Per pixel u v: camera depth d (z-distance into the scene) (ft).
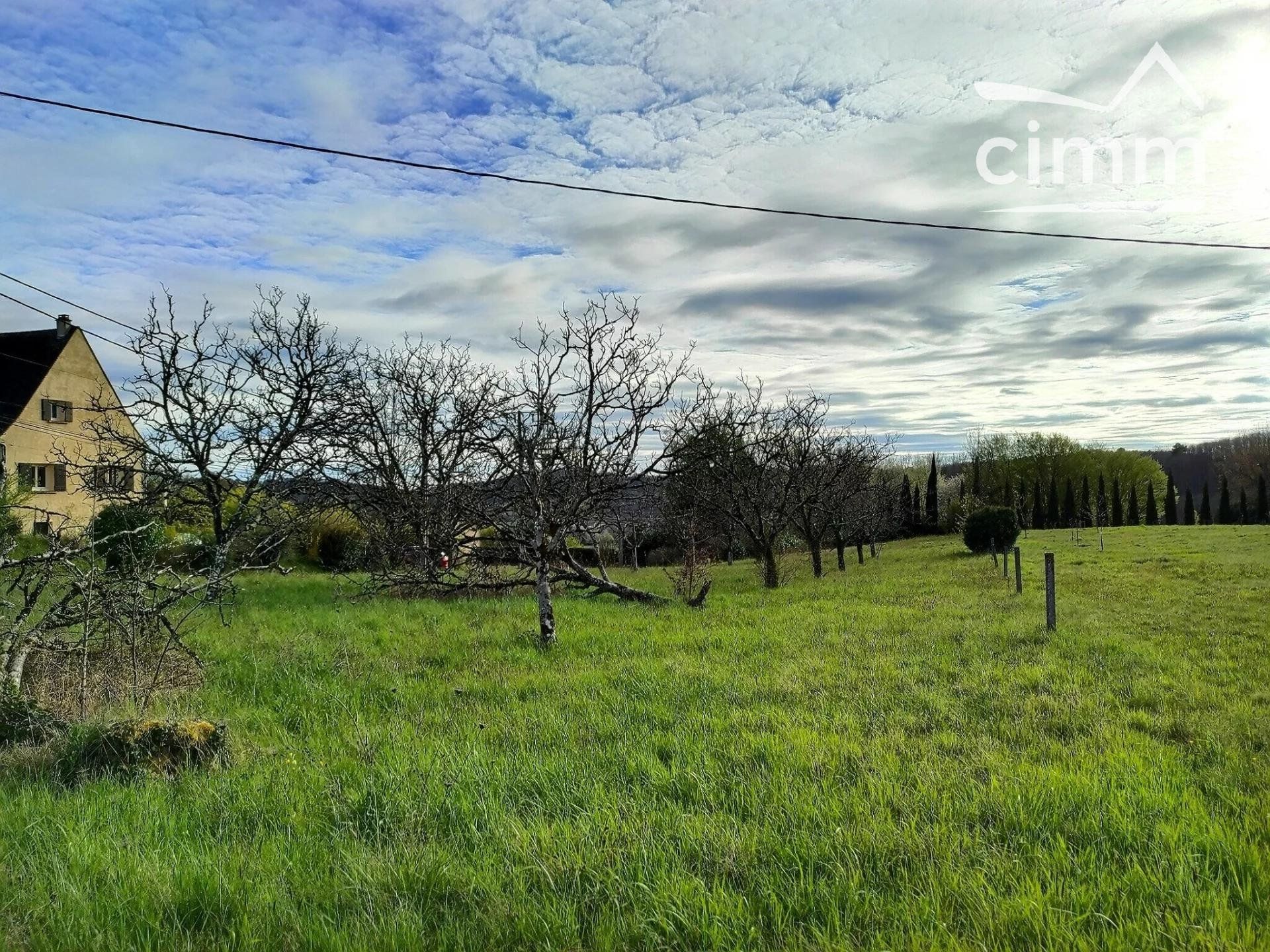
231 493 62.39
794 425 82.12
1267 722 23.21
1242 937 11.09
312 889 13.09
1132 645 36.04
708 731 22.34
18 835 15.01
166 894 12.56
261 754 20.94
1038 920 11.55
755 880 13.29
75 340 121.90
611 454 44.93
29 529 60.03
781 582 79.92
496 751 20.71
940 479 242.78
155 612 25.80
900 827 15.19
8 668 24.11
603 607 51.80
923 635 38.73
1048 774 17.81
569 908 12.28
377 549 58.85
